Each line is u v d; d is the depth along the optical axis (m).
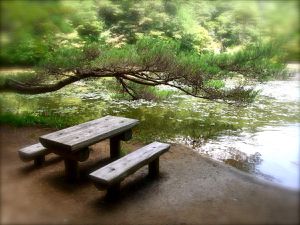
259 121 8.53
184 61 7.02
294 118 8.77
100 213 3.66
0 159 2.95
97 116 8.77
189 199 4.07
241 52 7.27
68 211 3.57
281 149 6.31
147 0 14.35
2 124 6.40
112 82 10.77
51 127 7.05
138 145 6.36
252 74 7.27
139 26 14.23
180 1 13.63
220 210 3.66
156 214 3.68
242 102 7.77
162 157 5.70
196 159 5.62
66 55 7.25
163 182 4.63
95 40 11.33
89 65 7.20
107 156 5.59
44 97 11.43
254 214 2.38
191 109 9.84
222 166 5.29
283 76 6.96
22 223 2.45
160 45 7.16
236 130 7.68
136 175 4.89
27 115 7.65
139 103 10.58
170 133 7.39
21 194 2.76
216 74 7.21
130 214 3.68
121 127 5.06
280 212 2.21
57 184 4.30
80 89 13.25
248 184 4.53
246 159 5.80
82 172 4.87
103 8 13.78
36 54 7.23
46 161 5.18
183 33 12.47
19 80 7.27
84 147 4.37
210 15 11.62
